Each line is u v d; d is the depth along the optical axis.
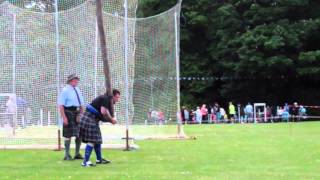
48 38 17.00
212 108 38.91
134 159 11.46
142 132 18.20
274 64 40.66
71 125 11.61
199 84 44.53
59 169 9.96
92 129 10.48
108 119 10.63
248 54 41.06
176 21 17.61
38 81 17.22
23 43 17.11
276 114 39.66
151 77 18.39
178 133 17.58
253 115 36.75
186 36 44.88
